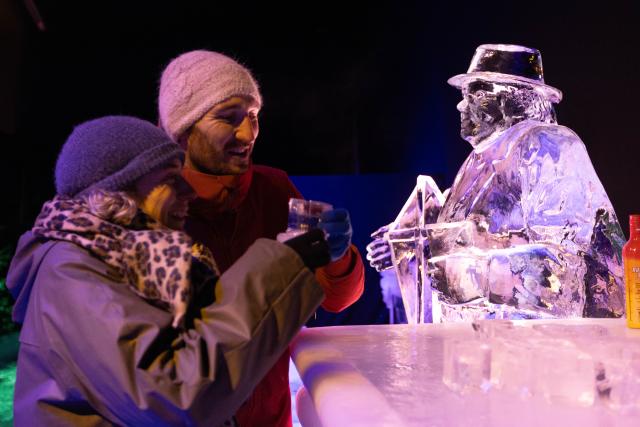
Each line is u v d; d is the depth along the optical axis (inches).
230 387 33.8
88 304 34.2
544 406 29.4
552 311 57.8
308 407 48.6
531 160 60.1
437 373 35.6
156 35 304.5
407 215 73.8
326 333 50.4
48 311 35.3
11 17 285.3
